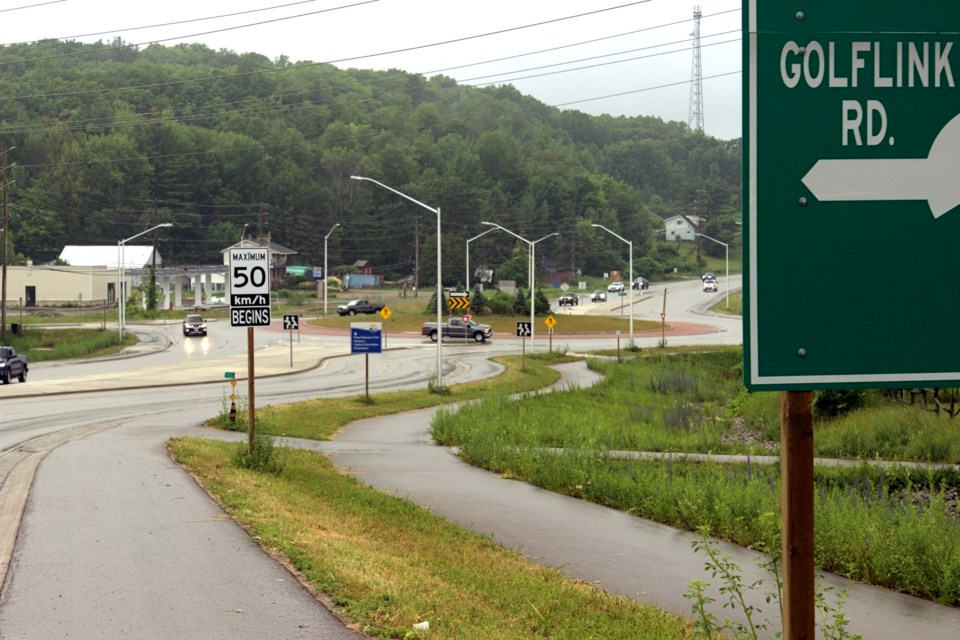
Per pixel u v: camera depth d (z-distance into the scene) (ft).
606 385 165.17
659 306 428.15
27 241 550.36
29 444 80.53
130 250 472.85
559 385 175.11
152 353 232.73
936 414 100.83
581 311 399.44
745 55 16.88
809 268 16.92
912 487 71.51
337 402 130.93
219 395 138.21
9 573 34.53
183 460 65.72
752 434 109.70
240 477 59.47
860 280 16.94
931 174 16.94
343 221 639.35
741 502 55.62
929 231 16.98
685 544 50.98
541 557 47.14
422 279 561.84
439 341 154.10
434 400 142.20
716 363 211.82
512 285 484.33
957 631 36.45
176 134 645.10
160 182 631.97
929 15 16.92
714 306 424.87
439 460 84.53
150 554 37.45
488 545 47.42
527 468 75.00
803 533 16.92
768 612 37.93
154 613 29.58
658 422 116.98
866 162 16.92
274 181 650.02
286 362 203.41
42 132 646.33
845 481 72.90
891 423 98.73
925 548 45.01
